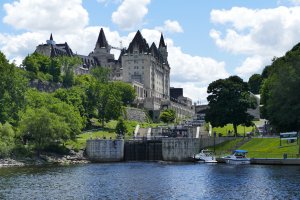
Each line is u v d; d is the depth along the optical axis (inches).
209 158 5915.4
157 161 6505.9
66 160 6250.0
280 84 5689.0
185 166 5339.6
